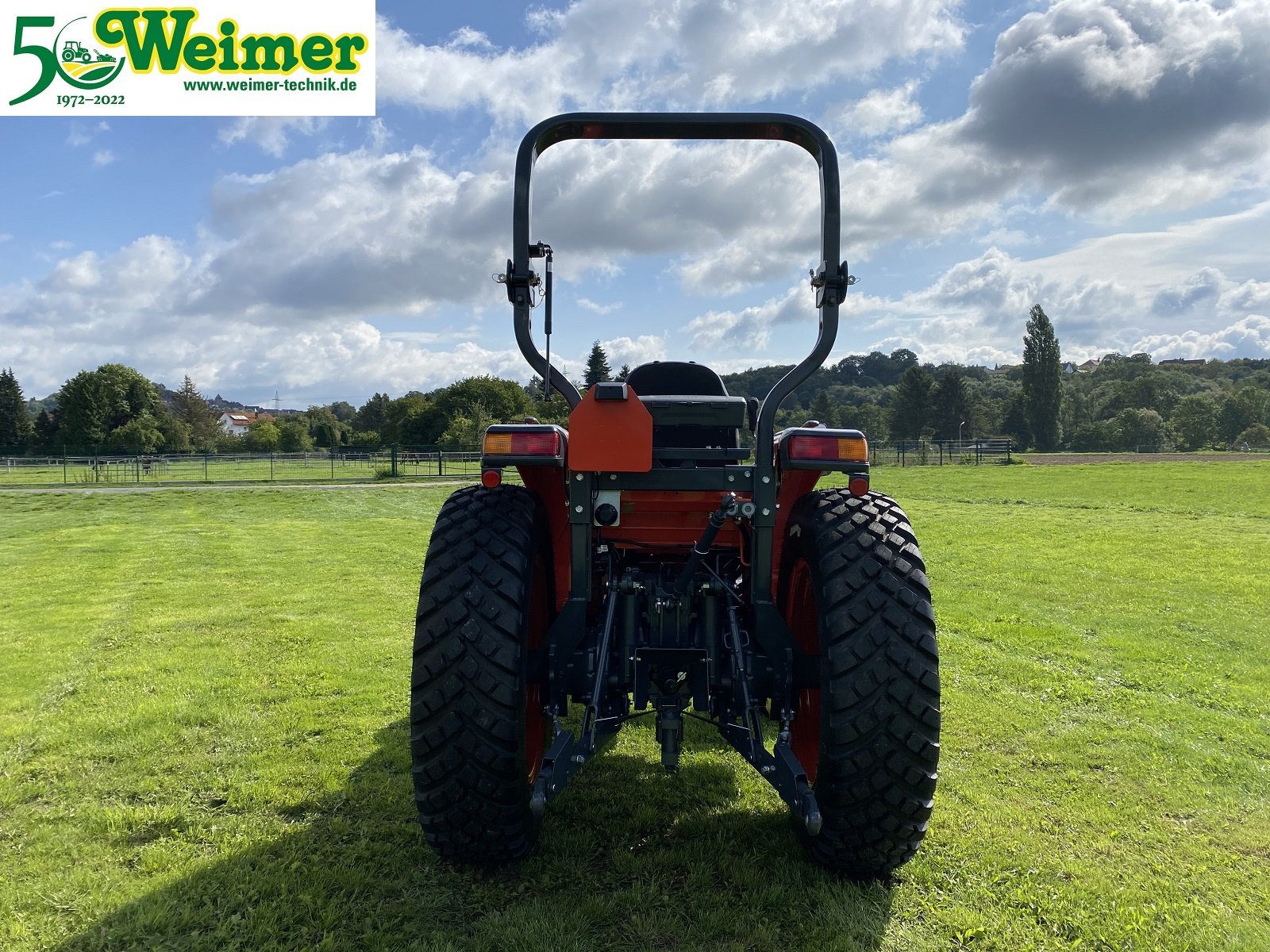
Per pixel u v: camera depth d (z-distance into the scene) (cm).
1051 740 367
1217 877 248
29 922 221
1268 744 364
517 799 223
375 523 1499
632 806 293
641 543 314
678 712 242
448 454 3897
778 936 213
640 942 210
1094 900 233
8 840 272
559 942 208
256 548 1112
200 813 291
